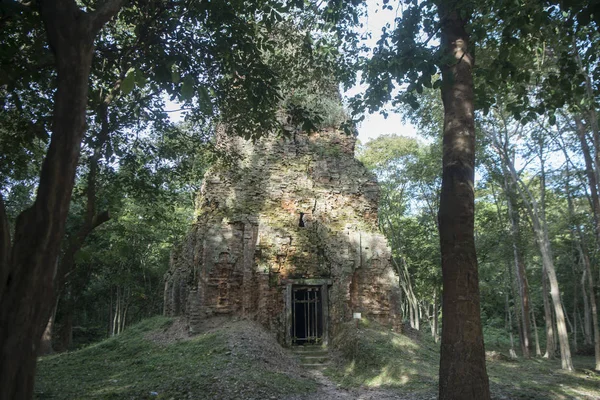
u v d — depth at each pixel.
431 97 21.31
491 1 7.70
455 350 6.64
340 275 17.39
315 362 15.27
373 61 9.74
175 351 14.62
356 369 14.15
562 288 37.28
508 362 23.30
